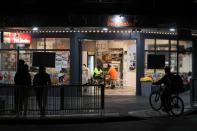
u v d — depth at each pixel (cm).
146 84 2439
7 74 2481
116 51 2594
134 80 2564
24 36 2347
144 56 2500
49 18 2292
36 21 2300
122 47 2588
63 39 2448
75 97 1675
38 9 2462
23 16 2308
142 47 2480
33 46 2462
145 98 2344
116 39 2458
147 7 2495
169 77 1745
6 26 2311
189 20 2433
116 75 2609
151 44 2533
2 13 2436
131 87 2575
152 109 1877
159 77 2511
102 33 2438
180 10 2539
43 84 1712
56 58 2458
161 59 2059
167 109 1731
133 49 2555
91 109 1692
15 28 2348
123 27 2309
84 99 1683
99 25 2288
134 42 2548
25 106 1642
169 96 1734
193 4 2555
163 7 2519
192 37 2683
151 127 1441
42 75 1719
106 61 2603
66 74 2453
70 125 1523
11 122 1565
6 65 2484
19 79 1703
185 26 2420
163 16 2433
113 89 2609
